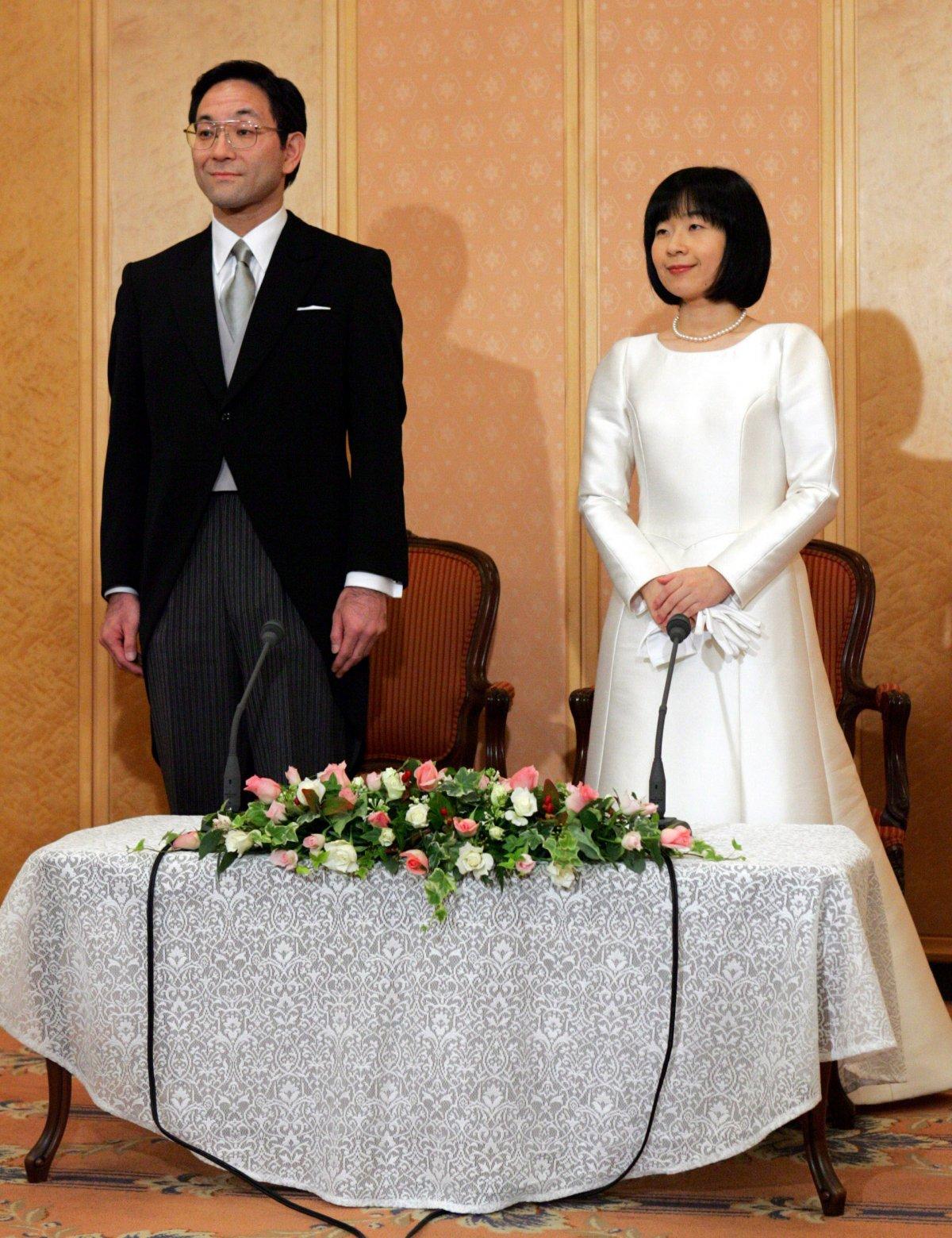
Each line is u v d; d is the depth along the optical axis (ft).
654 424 10.88
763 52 14.78
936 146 14.47
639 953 7.84
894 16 14.55
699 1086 7.84
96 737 15.58
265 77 11.25
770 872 7.76
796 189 14.74
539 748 15.05
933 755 14.44
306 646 10.66
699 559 10.63
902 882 11.80
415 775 8.25
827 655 13.26
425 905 7.95
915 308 14.49
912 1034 10.36
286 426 10.80
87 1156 9.18
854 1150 9.38
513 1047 7.92
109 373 11.65
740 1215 8.18
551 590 15.03
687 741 10.41
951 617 14.42
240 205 11.04
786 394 10.75
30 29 15.67
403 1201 8.03
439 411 15.24
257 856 8.13
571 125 15.01
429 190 15.23
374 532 10.79
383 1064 8.02
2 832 15.71
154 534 10.77
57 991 8.45
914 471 14.49
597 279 14.97
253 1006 8.13
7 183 15.69
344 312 11.14
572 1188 8.03
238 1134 8.19
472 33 15.17
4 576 15.72
